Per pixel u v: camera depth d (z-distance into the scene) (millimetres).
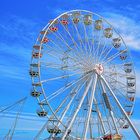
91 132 69500
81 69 69188
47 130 66812
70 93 67625
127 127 71375
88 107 67688
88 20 71750
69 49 68875
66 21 69375
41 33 67438
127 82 74625
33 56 66500
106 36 73562
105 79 70500
